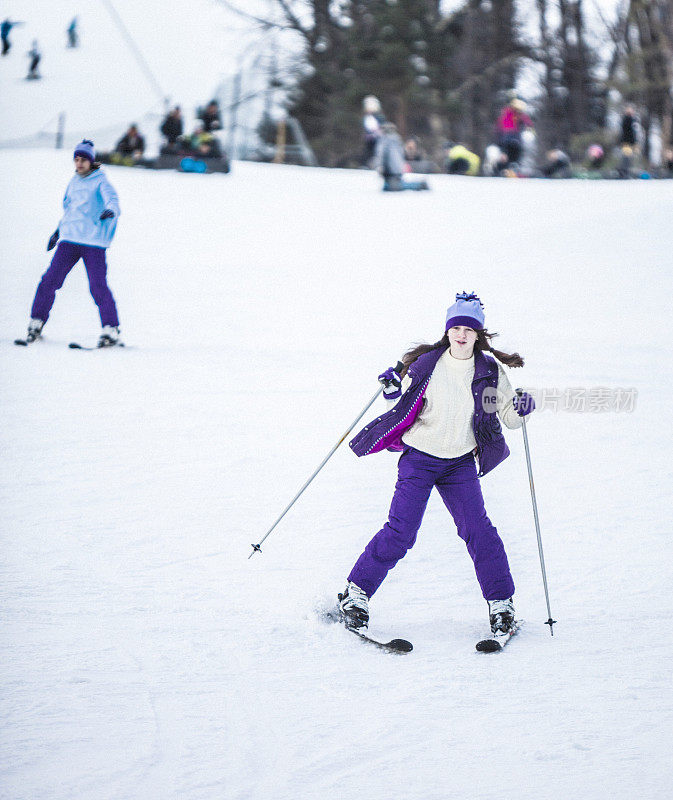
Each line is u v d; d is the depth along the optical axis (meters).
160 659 12.67
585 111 166.00
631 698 12.24
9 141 107.56
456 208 65.69
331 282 45.47
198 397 25.78
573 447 23.39
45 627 13.33
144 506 18.16
